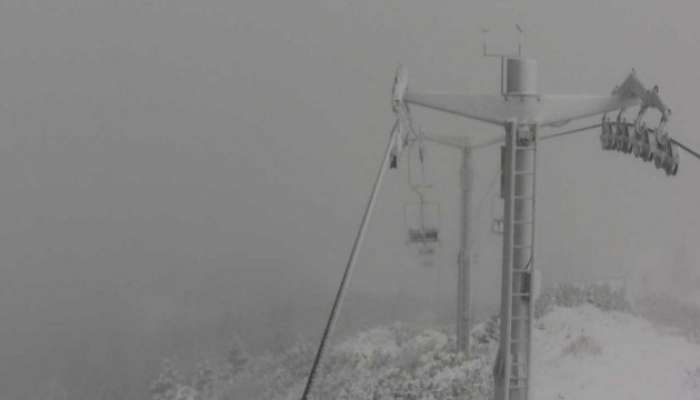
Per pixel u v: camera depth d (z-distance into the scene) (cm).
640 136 766
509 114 855
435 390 1452
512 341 851
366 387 1639
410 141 1280
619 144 841
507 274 838
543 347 1603
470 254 1641
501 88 877
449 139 1559
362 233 558
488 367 1535
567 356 1498
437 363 1638
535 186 846
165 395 3000
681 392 1252
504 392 841
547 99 854
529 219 847
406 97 883
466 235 1623
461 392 1402
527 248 845
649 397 1232
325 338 414
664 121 697
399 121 882
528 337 848
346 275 486
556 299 2036
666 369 1379
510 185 838
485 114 862
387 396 1509
